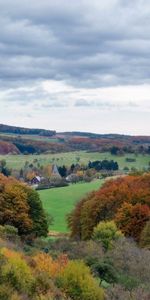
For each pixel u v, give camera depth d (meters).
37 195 88.62
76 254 53.56
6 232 66.31
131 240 69.38
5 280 30.34
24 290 30.69
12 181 92.88
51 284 32.59
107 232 63.75
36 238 75.88
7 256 35.75
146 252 56.84
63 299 31.39
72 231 90.62
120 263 50.00
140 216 78.94
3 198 84.12
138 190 88.62
